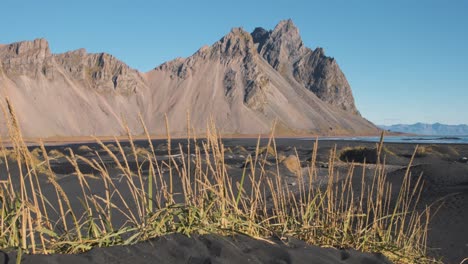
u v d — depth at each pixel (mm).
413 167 20266
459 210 10391
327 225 5203
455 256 7145
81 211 10969
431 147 39906
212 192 4590
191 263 3555
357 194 13984
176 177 17234
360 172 22266
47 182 16266
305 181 18531
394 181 18000
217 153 4570
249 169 20312
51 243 3738
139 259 3527
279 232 4840
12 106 3578
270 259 3930
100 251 3594
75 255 3453
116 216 9828
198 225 4211
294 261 3902
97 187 15719
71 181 17031
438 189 14727
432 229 8844
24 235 3518
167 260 3566
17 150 3658
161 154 39156
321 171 22641
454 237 8227
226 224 4398
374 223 5492
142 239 4047
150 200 4273
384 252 5148
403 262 5184
